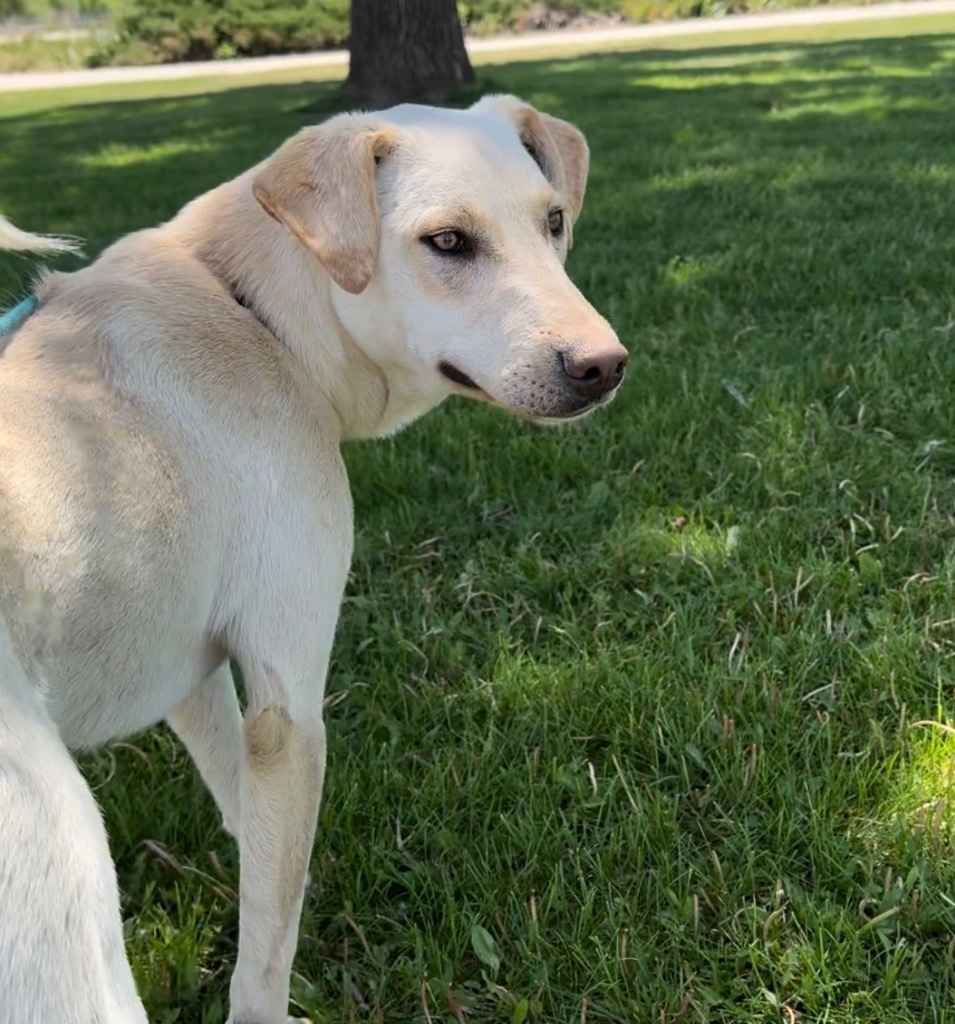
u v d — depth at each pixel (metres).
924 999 0.98
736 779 1.12
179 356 0.93
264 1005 0.96
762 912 1.02
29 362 0.90
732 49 8.49
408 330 1.01
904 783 1.12
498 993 0.99
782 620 1.32
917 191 3.02
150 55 12.45
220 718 1.06
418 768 1.19
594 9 13.04
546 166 1.16
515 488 1.59
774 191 3.13
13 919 0.72
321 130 1.01
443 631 1.34
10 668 0.78
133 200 3.51
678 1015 0.96
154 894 1.10
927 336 1.91
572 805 1.13
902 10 11.46
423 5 5.75
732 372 1.84
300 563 0.95
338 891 1.09
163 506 0.88
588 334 0.97
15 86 10.30
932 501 1.49
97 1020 0.74
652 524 1.49
